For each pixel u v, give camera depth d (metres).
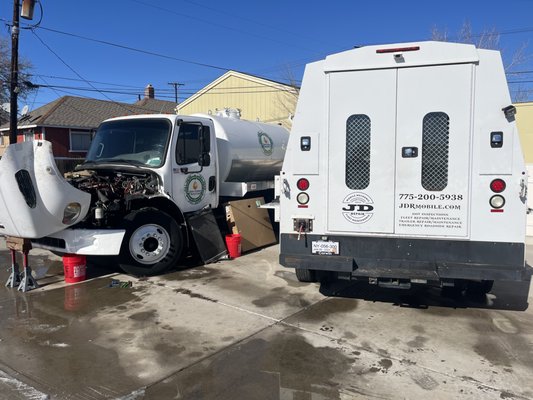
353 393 3.50
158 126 7.45
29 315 5.21
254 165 9.75
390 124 4.71
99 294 5.98
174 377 3.76
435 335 4.62
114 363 4.02
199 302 5.64
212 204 8.27
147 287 6.30
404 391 3.53
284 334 4.64
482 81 4.46
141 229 6.81
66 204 6.12
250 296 5.89
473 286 5.83
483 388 3.58
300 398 3.43
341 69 4.82
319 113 4.95
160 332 4.70
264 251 8.71
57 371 3.87
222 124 9.09
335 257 4.98
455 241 4.63
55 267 7.44
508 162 4.43
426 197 4.66
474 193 4.54
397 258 4.82
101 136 7.90
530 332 4.71
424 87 4.59
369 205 4.85
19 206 5.81
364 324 4.91
